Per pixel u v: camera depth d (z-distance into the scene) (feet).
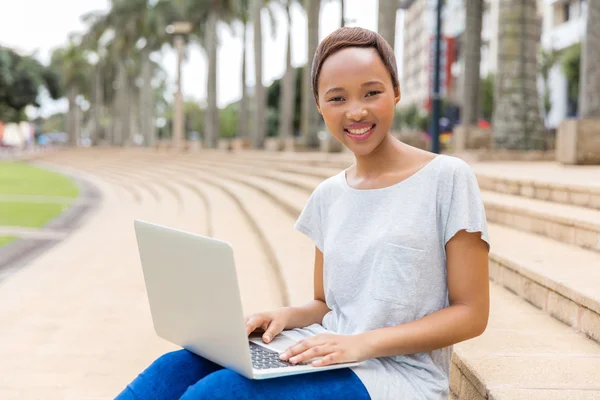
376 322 5.62
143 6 128.57
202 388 4.87
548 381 6.99
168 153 98.68
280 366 5.07
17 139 232.53
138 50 138.82
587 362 7.68
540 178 19.88
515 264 11.49
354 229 5.87
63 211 46.34
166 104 233.76
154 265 5.87
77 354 13.15
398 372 5.57
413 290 5.54
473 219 5.43
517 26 37.81
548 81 150.00
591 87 30.50
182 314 5.70
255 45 80.02
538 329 9.25
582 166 29.66
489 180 21.90
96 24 139.64
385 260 5.57
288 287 13.89
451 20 207.92
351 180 6.18
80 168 120.26
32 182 80.18
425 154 5.85
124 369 12.25
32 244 30.53
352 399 5.11
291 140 67.36
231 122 208.74
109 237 31.40
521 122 38.32
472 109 50.90
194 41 120.78
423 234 5.53
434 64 42.16
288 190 33.50
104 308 17.02
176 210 41.91
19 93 165.48
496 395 6.54
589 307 8.73
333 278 5.97
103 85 176.96
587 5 30.53
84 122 262.88
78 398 10.79
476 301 5.50
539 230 15.21
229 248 4.80
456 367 8.23
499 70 38.70
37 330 14.96
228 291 4.91
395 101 5.91
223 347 5.20
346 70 5.65
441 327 5.35
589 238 12.94
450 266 5.58
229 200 39.29
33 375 11.91
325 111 5.83
